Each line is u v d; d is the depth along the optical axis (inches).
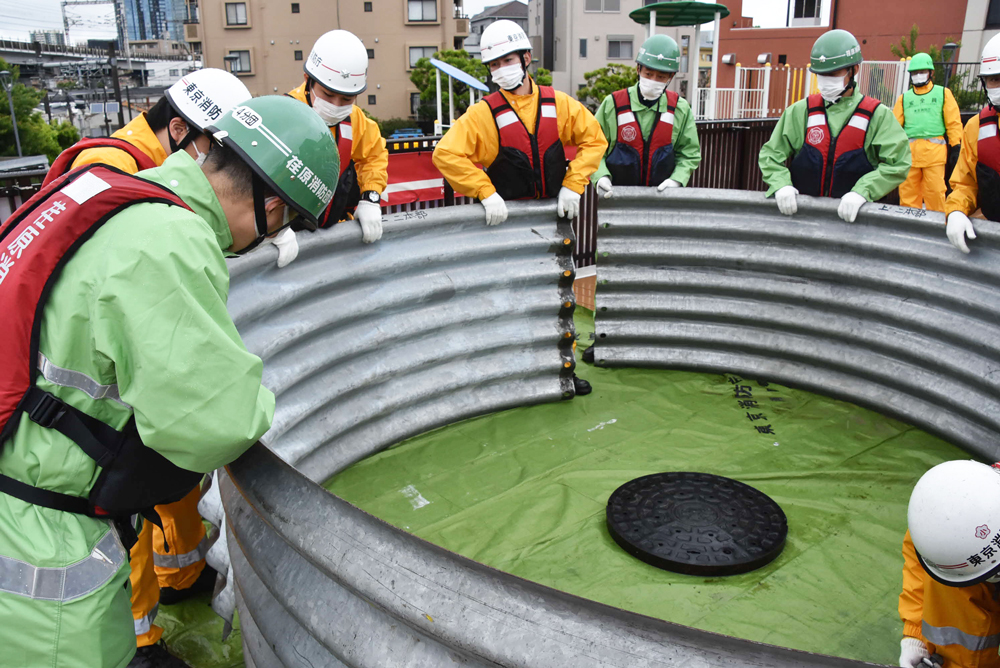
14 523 60.4
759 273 183.2
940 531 65.2
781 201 175.8
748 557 116.8
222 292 61.7
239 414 57.9
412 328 154.9
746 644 43.5
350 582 53.4
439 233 160.4
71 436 60.3
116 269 56.4
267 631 66.1
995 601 71.1
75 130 1827.0
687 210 186.7
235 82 100.6
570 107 172.4
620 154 205.3
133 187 60.8
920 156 295.0
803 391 180.7
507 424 166.4
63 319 58.2
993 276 147.5
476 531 127.4
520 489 140.3
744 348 186.7
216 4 1747.0
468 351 164.2
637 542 121.0
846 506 134.0
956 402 153.6
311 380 138.2
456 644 48.6
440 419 161.9
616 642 45.3
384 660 53.9
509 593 48.8
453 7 1798.7
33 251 58.2
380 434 152.5
